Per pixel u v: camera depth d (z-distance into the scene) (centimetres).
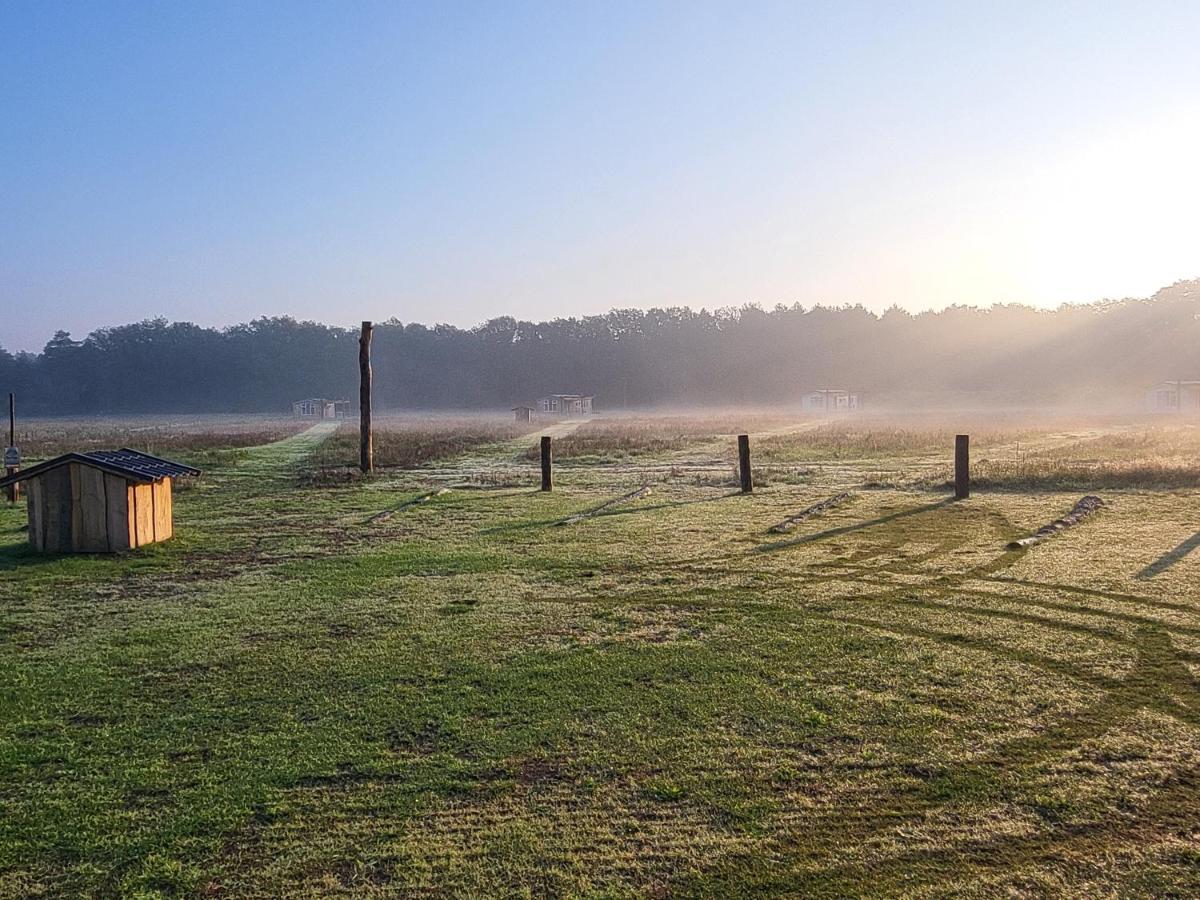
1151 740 525
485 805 470
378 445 3869
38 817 464
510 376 13588
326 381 13738
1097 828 427
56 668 721
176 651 767
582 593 966
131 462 1348
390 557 1218
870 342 13312
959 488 1667
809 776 492
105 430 6369
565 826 445
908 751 521
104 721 601
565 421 7662
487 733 566
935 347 12812
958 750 520
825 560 1120
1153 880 382
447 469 2772
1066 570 991
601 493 1986
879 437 3569
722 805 462
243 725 589
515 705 615
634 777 497
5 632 841
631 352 13962
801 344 13638
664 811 458
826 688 634
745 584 991
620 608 891
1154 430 3544
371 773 511
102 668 721
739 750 529
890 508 1569
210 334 15225
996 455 2653
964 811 448
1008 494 1678
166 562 1209
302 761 529
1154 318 11044
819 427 5197
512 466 2858
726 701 612
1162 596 859
